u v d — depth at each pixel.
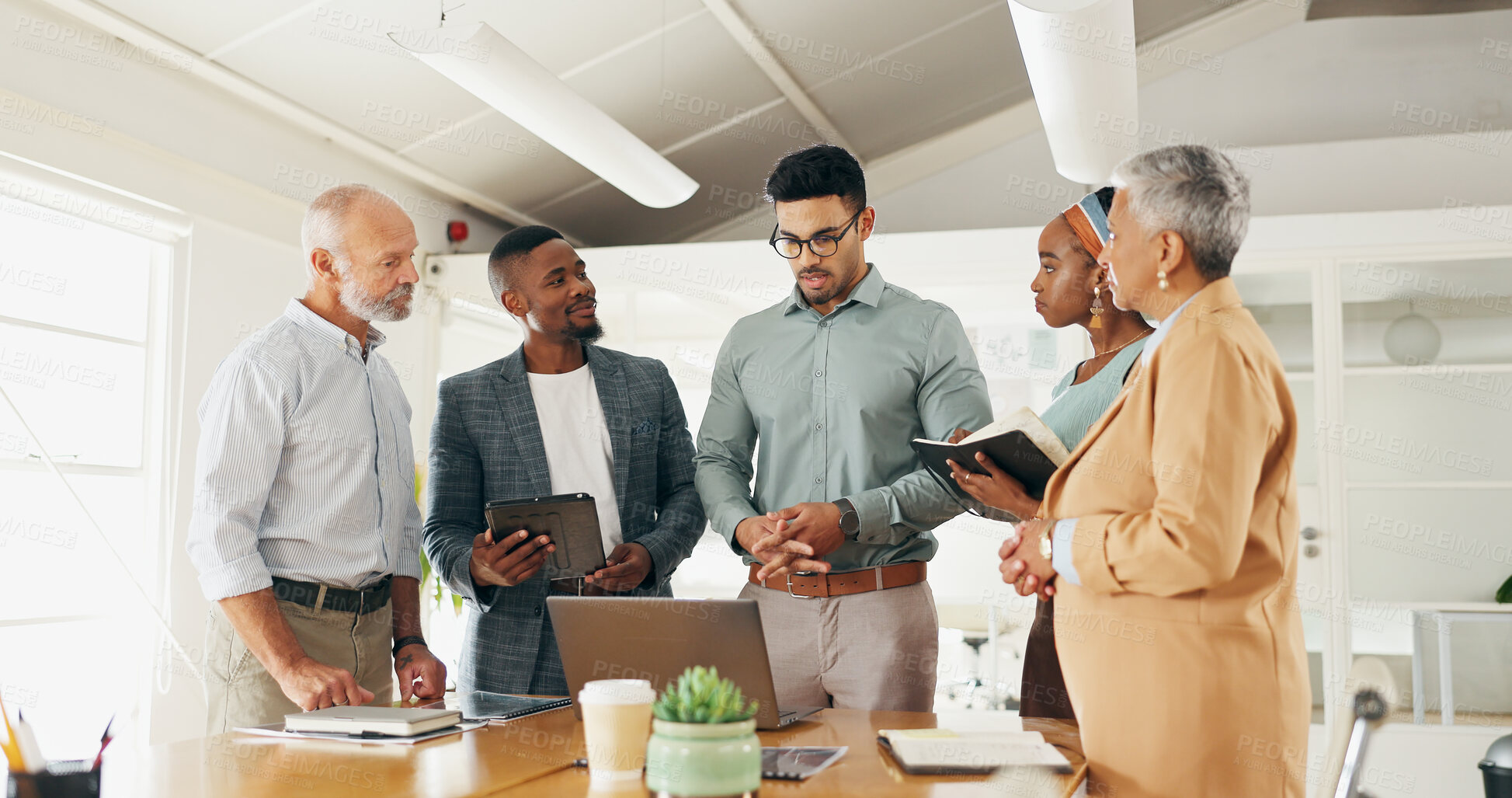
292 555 1.90
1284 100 4.64
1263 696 1.18
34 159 2.71
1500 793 2.62
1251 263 3.83
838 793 1.07
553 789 1.12
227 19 3.02
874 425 2.01
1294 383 3.77
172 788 1.12
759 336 2.15
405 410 2.20
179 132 3.17
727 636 1.32
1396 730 3.54
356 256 1.97
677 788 0.95
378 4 3.14
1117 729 1.22
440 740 1.38
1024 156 5.04
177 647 2.96
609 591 2.14
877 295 2.06
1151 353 1.28
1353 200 4.36
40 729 2.83
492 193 4.57
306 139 3.72
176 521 3.11
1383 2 4.51
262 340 1.93
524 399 2.32
